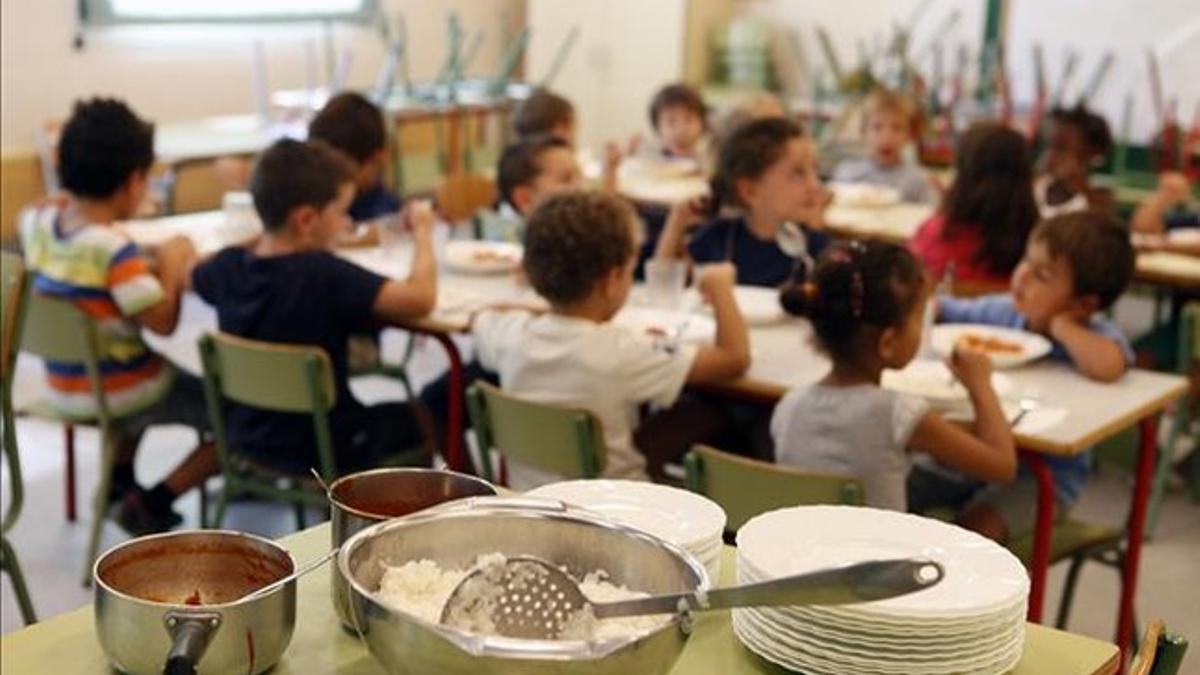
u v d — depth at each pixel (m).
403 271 3.40
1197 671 3.02
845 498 2.07
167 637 1.24
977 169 3.74
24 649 1.34
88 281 3.15
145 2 5.97
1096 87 6.30
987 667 1.33
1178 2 6.17
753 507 2.16
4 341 2.55
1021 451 2.46
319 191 3.04
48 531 3.49
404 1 7.20
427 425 3.23
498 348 2.72
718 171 3.52
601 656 1.11
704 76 7.45
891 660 1.30
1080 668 1.38
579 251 2.56
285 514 3.65
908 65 6.30
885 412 2.29
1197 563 3.60
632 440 2.69
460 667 1.13
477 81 7.09
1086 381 2.77
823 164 5.85
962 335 2.95
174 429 4.24
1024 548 2.64
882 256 2.32
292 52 6.68
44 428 4.16
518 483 2.65
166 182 4.91
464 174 4.89
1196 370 3.62
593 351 2.56
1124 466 3.01
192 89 6.24
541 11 7.49
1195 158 5.69
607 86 7.44
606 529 1.37
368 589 1.28
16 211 5.18
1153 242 4.25
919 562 1.12
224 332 3.12
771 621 1.35
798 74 7.41
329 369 2.86
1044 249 2.88
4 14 5.39
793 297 2.40
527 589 1.27
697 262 3.47
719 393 2.76
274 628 1.28
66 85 5.69
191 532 1.38
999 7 6.66
